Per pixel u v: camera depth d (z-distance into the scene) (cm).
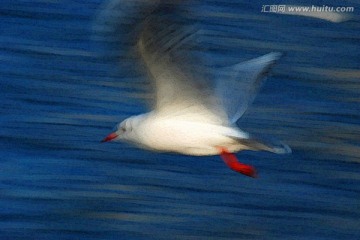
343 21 2297
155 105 1077
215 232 1455
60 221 1459
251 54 2236
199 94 1050
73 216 1470
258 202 1518
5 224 1448
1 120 1766
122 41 959
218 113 1084
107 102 1816
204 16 2358
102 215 1477
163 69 1004
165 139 1093
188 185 1542
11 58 2108
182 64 999
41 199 1513
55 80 1956
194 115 1077
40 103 1822
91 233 1441
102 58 972
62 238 1436
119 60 977
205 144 1084
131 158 1598
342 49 2239
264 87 1944
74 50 2152
